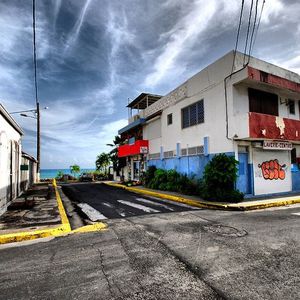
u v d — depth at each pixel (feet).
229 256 14.80
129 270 13.08
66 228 22.04
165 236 19.29
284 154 46.37
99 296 10.51
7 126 32.35
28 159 63.62
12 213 28.50
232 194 36.27
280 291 10.64
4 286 11.62
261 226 22.17
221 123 41.55
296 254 14.97
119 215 28.45
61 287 11.39
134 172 84.84
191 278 12.03
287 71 47.96
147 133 73.46
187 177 51.08
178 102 55.62
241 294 10.45
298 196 41.75
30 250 16.85
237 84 39.91
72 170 153.79
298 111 49.98
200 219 25.67
